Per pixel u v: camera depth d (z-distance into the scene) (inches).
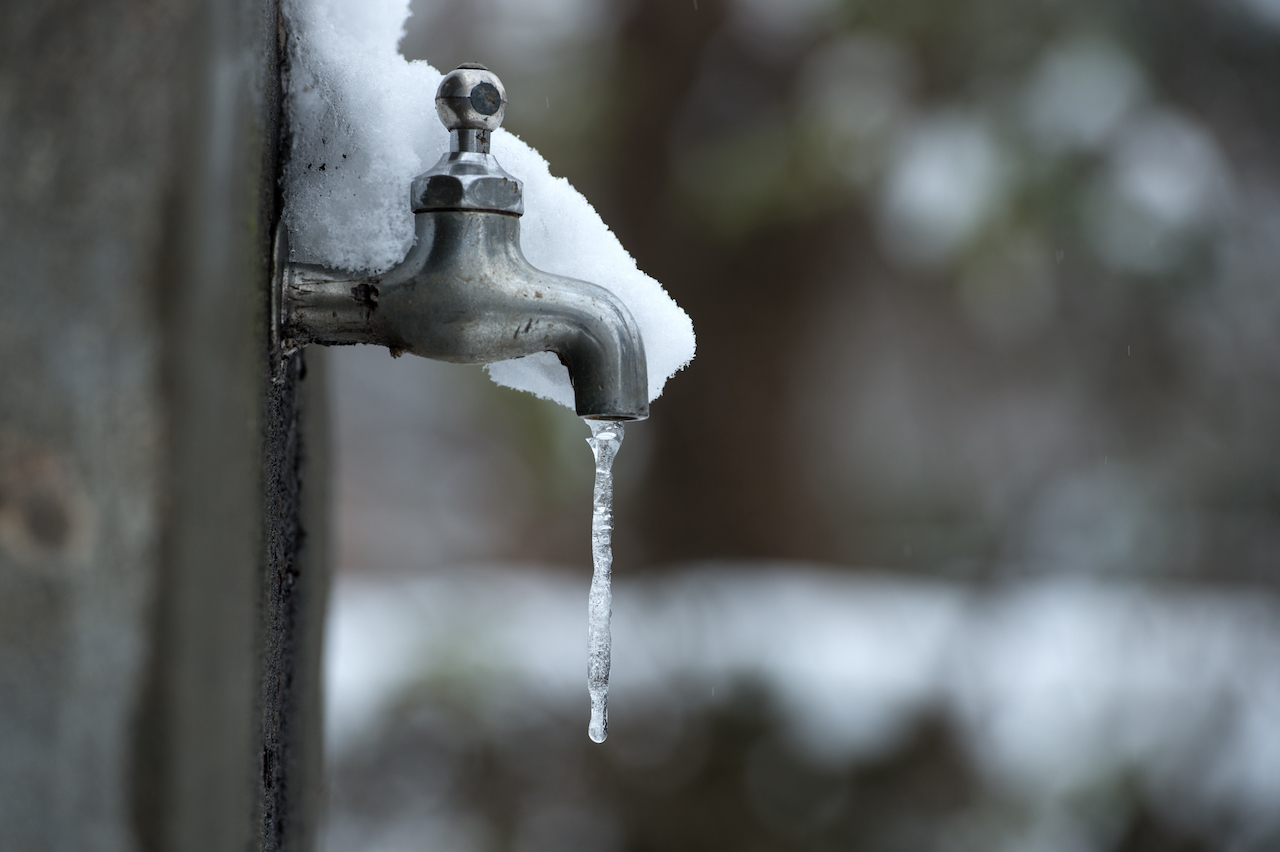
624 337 35.8
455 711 147.7
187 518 31.0
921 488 243.3
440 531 349.1
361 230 35.9
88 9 30.9
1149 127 158.2
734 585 186.7
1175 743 141.3
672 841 138.6
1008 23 163.5
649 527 197.9
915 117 164.9
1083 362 166.7
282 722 38.8
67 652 30.8
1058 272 158.2
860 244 189.2
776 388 198.2
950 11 165.2
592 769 146.6
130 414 30.9
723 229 174.6
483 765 144.9
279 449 37.0
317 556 40.9
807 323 198.1
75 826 30.8
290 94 35.9
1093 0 162.4
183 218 31.0
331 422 42.7
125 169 30.9
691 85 188.1
